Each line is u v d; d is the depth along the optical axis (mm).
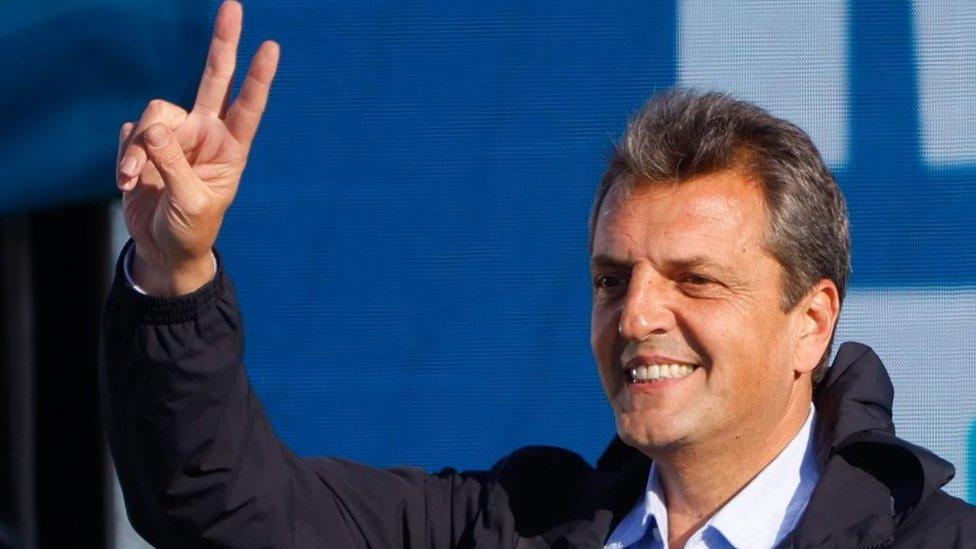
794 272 8539
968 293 12242
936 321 12258
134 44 12859
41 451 14070
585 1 12852
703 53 12711
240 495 8070
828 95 12531
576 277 12719
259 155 12961
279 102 13000
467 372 12734
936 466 8219
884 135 12445
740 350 8344
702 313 8328
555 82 12852
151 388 7754
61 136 12891
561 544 8781
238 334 7879
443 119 12906
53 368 14102
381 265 12852
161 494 7965
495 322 12742
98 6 12875
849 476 8359
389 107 12953
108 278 14102
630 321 8305
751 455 8594
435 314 12789
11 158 12875
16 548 13930
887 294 12305
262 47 7777
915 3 12492
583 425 12625
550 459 9367
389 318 12812
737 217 8406
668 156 8492
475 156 12875
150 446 7859
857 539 8117
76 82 12883
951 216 12320
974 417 12156
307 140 12969
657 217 8406
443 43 12961
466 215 12836
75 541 13969
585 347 12672
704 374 8375
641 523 8789
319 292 12867
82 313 14102
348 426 12766
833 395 8836
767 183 8516
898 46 12484
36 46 12875
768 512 8539
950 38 12445
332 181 12938
